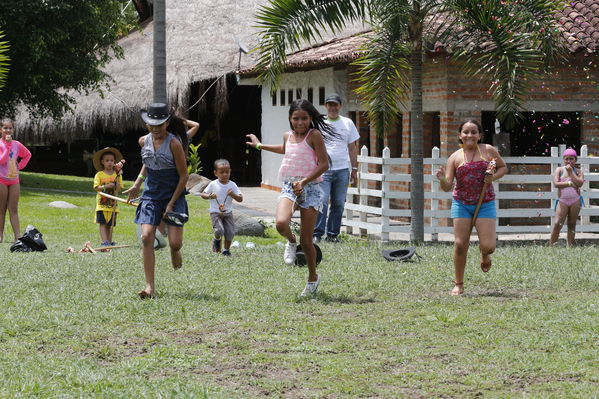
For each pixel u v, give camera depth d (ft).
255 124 131.75
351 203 62.18
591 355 25.29
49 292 34.76
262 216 78.28
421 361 24.94
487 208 35.96
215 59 112.68
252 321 30.04
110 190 54.70
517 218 68.59
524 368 24.07
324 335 28.09
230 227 48.32
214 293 34.94
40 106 109.09
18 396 21.18
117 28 118.21
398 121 81.30
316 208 34.27
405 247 48.96
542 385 22.56
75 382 22.47
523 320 30.12
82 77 105.50
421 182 56.13
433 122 73.00
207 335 28.02
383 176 57.16
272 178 110.83
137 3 149.59
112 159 54.80
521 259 44.88
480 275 39.91
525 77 52.16
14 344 26.53
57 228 66.18
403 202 77.87
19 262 43.21
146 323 29.60
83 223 69.62
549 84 69.05
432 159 56.95
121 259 44.65
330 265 43.21
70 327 28.76
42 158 145.38
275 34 52.65
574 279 38.78
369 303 33.60
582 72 69.46
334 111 53.93
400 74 55.36
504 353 25.53
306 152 34.04
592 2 70.85
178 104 112.16
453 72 67.15
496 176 35.50
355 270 41.57
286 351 26.12
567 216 56.13
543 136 72.28
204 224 70.59
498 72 52.06
